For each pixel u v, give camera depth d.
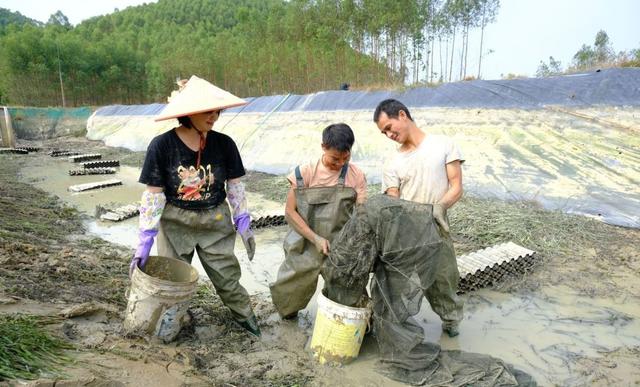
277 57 21.53
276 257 5.98
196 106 2.99
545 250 5.91
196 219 3.32
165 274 3.41
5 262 4.23
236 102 3.07
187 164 3.17
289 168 12.00
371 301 3.37
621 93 8.84
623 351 3.76
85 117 25.98
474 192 8.27
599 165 7.84
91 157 16.02
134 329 3.12
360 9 19.83
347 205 3.46
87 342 2.85
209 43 30.27
